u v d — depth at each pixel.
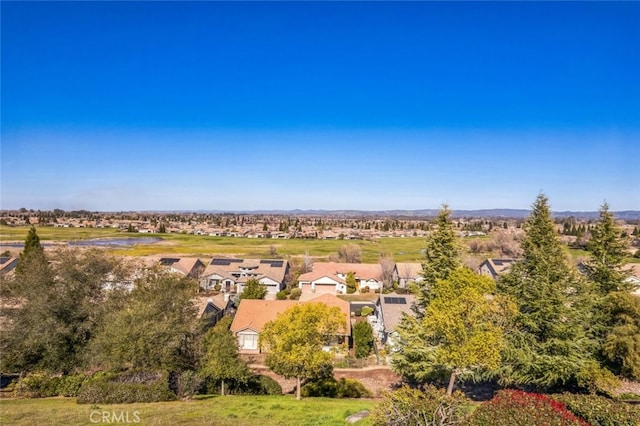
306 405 20.22
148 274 31.70
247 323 39.59
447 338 18.34
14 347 27.28
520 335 23.28
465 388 27.11
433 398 14.27
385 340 39.06
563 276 24.28
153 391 21.55
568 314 23.22
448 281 19.03
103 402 20.61
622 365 24.12
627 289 29.30
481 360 17.56
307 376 25.25
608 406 14.52
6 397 23.59
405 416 13.59
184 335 26.91
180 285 30.34
